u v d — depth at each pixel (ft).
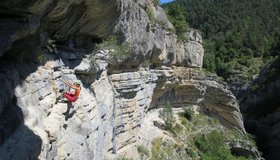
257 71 312.91
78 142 45.16
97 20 55.26
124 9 69.82
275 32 384.06
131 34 77.82
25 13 36.81
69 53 51.31
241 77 306.76
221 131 155.94
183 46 135.54
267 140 211.20
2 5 34.04
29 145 31.73
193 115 148.15
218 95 158.71
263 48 351.25
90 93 56.59
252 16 428.15
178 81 134.10
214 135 144.87
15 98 33.65
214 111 164.45
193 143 131.95
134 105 90.27
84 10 49.29
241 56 335.67
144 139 101.14
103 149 62.59
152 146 105.29
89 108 52.34
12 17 36.01
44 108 39.11
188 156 119.24
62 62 48.19
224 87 159.84
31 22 37.68
